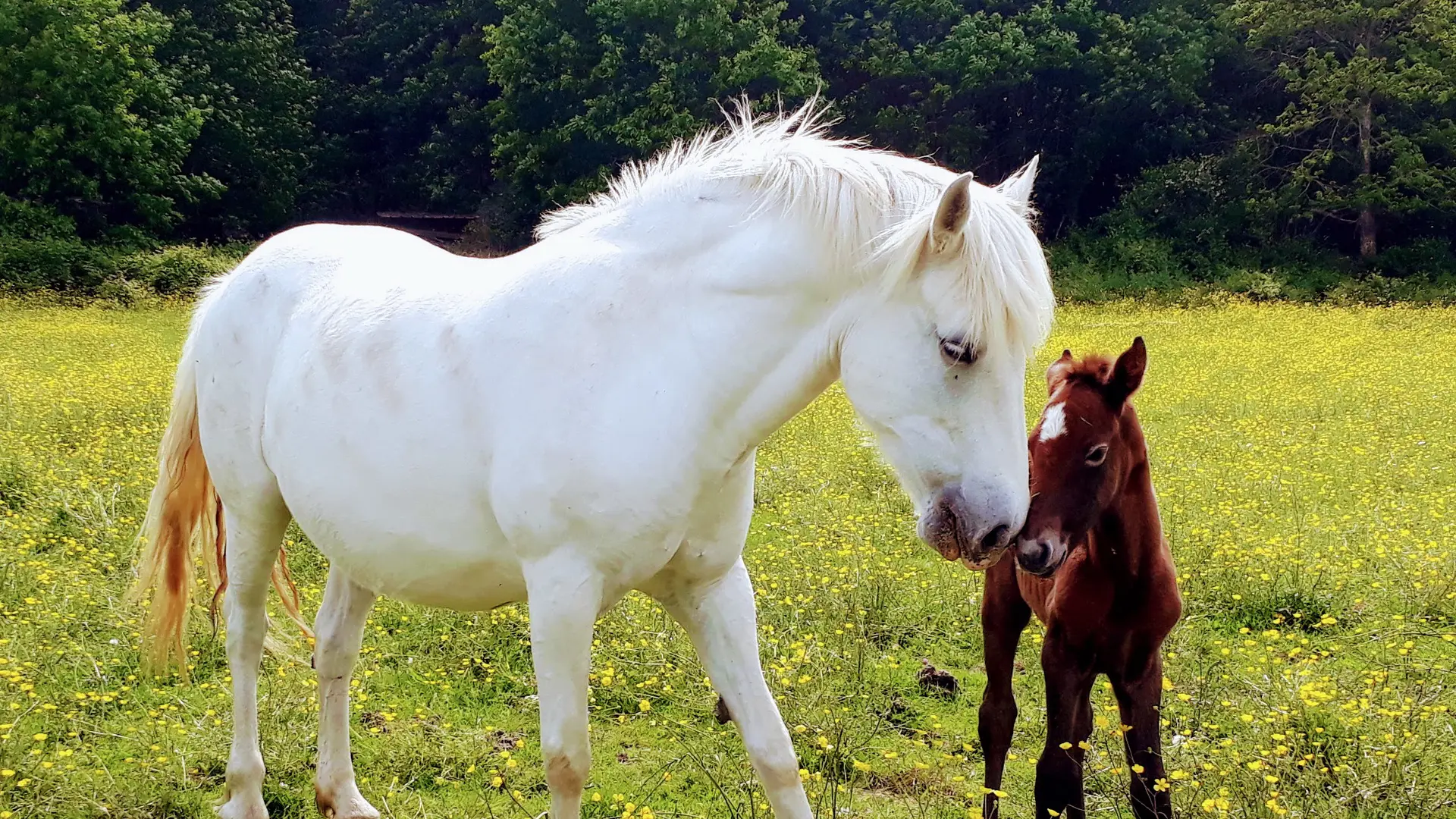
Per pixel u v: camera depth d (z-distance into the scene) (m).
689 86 27.78
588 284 2.66
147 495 6.47
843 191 2.47
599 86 29.25
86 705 3.90
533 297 2.71
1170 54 30.03
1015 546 3.10
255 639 3.39
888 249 2.40
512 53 29.62
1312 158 28.55
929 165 2.56
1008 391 2.41
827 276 2.50
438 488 2.76
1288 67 29.56
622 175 2.93
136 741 3.72
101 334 15.53
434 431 2.75
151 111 27.27
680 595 2.79
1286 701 3.99
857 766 3.63
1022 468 2.44
